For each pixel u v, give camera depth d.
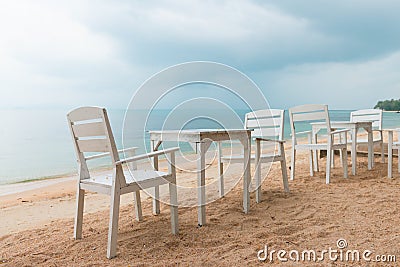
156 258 2.40
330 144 4.69
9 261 2.46
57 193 5.73
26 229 3.36
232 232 2.88
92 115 2.53
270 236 2.77
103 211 3.86
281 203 3.77
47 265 2.35
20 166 9.89
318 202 3.72
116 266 2.29
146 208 3.85
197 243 2.66
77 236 2.88
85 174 2.88
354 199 3.78
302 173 5.52
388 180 4.71
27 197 5.43
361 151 6.64
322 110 4.71
